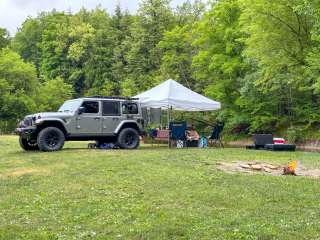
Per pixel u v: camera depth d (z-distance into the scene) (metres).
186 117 27.03
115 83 47.78
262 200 6.46
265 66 19.03
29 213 5.77
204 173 9.01
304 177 8.81
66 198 6.70
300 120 23.50
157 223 5.15
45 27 63.75
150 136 17.84
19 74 43.12
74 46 53.22
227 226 5.04
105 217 5.50
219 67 24.69
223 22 24.84
